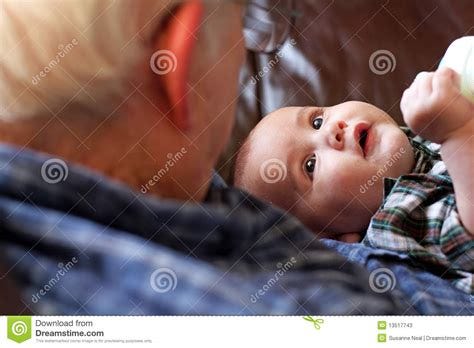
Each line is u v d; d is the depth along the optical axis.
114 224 0.44
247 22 0.59
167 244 0.45
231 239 0.47
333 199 1.06
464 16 1.17
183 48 0.44
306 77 1.19
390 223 0.89
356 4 1.20
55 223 0.42
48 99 0.44
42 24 0.42
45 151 0.45
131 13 0.43
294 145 1.10
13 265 0.42
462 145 0.81
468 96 0.80
